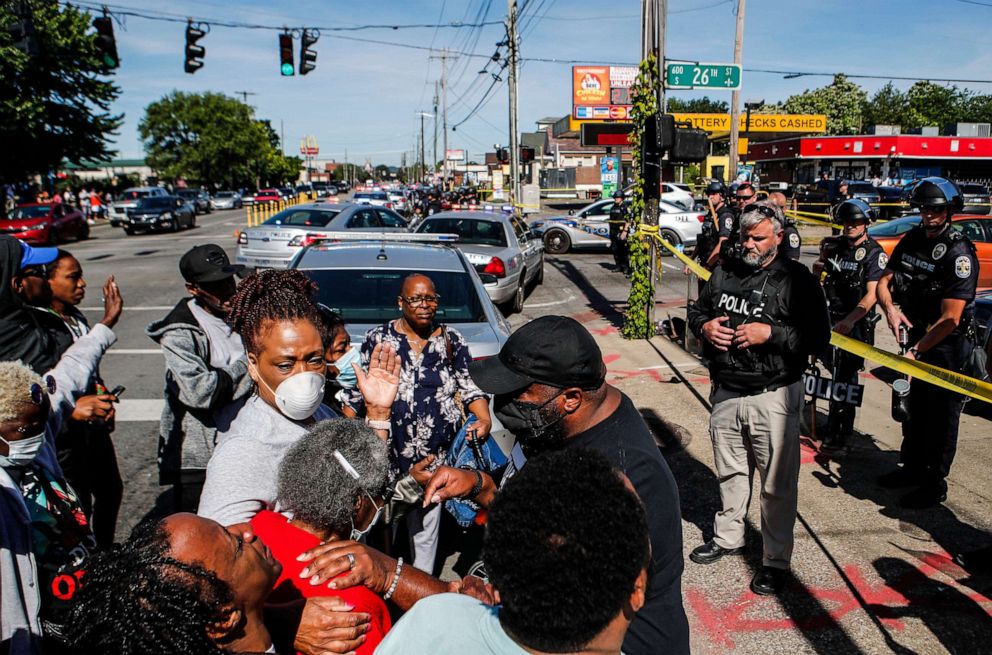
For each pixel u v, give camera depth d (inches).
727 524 150.5
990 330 229.1
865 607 134.9
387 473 77.2
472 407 137.2
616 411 80.7
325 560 67.3
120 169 4035.4
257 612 60.3
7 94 1198.9
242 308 87.8
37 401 88.7
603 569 45.1
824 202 1121.4
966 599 136.7
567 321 79.6
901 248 175.6
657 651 72.2
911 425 176.2
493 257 408.5
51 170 1387.8
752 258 132.8
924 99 3326.8
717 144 1895.9
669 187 908.6
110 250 866.1
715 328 135.1
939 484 172.1
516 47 938.7
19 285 121.6
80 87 1307.8
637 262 352.2
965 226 452.8
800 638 127.0
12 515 80.2
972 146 1619.1
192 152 2997.0
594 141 1197.7
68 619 53.4
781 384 133.3
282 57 777.6
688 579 145.9
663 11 326.3
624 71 1804.9
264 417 85.7
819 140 1620.3
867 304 192.4
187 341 118.8
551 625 45.1
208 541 55.4
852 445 213.6
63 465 124.3
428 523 133.2
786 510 136.9
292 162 4296.3
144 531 55.1
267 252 550.0
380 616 72.5
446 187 2140.7
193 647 50.8
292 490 70.6
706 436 221.8
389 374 106.0
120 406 262.1
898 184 1406.3
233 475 80.6
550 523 45.8
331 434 73.7
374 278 201.3
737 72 338.0
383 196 1450.5
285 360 83.4
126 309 455.2
